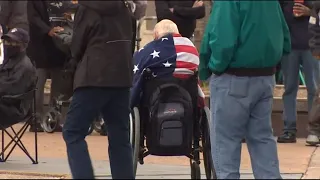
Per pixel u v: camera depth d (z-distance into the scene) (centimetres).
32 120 2677
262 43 1769
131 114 2048
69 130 1794
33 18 3159
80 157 1758
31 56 3181
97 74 1767
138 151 1994
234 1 1750
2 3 3034
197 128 2056
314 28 2784
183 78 2044
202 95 2042
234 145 1820
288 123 3055
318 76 2972
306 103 3234
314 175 2267
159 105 2012
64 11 3184
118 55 1794
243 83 1792
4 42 2364
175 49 2047
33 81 2403
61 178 2180
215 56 1758
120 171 1855
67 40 3069
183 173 2323
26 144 2947
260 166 1822
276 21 1795
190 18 3094
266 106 1831
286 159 2600
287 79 3023
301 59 3005
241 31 1761
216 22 1752
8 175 2212
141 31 3884
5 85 2344
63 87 3222
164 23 2122
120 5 1798
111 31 1789
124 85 1800
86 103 1783
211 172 2022
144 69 2030
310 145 2952
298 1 2938
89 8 1769
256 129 1834
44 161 2541
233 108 1802
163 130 1995
